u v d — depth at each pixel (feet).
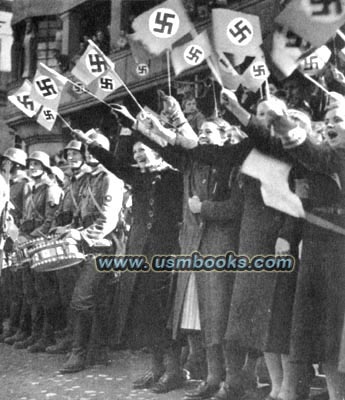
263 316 14.19
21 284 25.95
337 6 14.02
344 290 13.26
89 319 20.70
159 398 16.61
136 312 18.02
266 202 14.19
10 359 22.63
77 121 45.78
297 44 14.67
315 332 13.53
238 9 30.14
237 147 15.56
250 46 16.05
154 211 18.35
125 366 20.88
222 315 15.72
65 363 21.15
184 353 19.77
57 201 24.90
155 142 17.02
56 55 48.44
